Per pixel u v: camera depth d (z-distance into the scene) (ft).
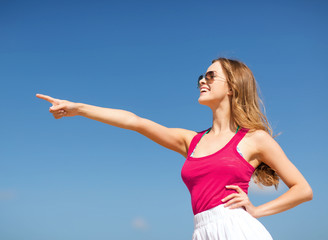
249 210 8.40
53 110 9.50
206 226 8.48
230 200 8.33
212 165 8.68
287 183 8.89
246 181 8.82
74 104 9.65
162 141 10.30
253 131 9.14
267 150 8.92
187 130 10.50
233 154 8.77
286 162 8.84
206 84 9.95
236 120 9.48
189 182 9.06
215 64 10.14
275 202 8.55
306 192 8.54
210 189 8.61
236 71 9.84
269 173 9.37
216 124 9.84
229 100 9.84
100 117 9.84
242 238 7.97
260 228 8.20
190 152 9.61
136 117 10.11
